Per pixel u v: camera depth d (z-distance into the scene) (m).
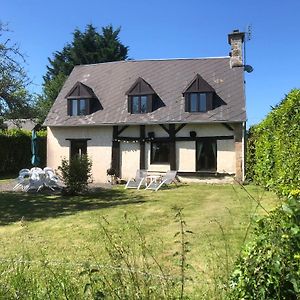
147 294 2.85
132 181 17.84
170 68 22.30
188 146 19.42
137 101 20.39
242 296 2.69
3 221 9.97
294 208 2.70
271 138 12.24
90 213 10.84
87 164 15.66
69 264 4.46
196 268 5.20
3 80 18.72
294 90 9.90
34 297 3.15
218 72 21.19
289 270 2.54
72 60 42.59
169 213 10.60
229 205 11.48
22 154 25.84
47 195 14.99
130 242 5.75
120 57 41.84
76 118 21.16
